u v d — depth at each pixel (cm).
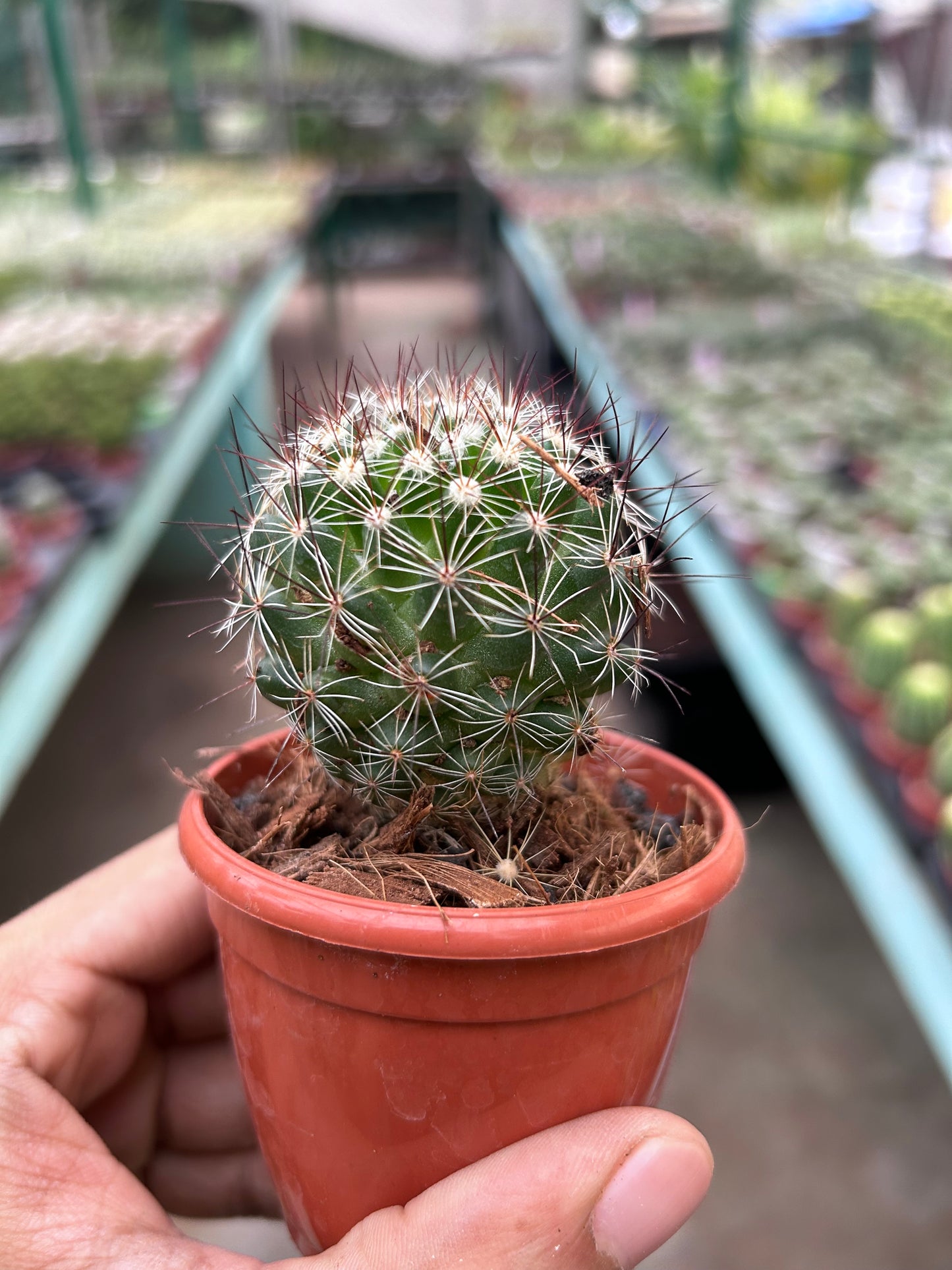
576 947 9
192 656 53
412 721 10
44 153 132
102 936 13
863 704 27
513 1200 10
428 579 9
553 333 81
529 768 10
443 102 165
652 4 137
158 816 41
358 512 10
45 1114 11
